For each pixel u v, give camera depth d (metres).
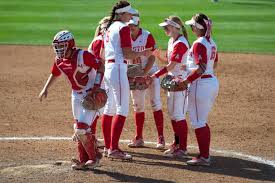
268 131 26.86
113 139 21.72
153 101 23.86
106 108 22.05
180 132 22.64
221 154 23.12
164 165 21.44
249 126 27.69
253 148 24.06
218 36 55.59
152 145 24.47
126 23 21.92
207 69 21.06
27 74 40.34
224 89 35.84
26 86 36.62
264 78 39.00
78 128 19.78
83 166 20.44
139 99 23.67
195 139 25.55
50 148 23.56
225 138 25.62
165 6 73.75
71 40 19.53
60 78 38.75
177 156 22.62
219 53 47.81
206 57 20.66
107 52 21.61
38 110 30.59
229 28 59.75
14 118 28.86
